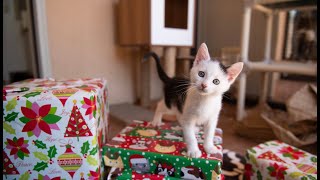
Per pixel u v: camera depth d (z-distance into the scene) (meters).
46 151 0.47
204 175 0.48
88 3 1.09
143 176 0.49
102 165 0.52
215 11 1.36
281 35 1.15
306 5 0.94
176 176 0.49
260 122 0.86
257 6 0.94
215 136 0.59
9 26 0.90
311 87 0.83
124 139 0.56
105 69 1.21
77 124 0.46
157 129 0.62
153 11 0.91
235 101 1.06
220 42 1.36
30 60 0.98
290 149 0.59
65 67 1.08
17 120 0.46
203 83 0.49
